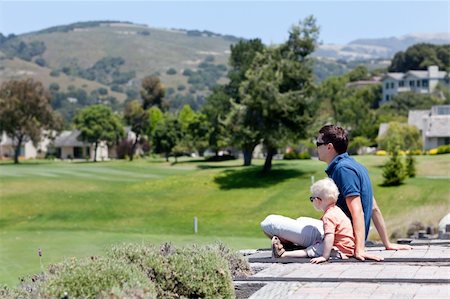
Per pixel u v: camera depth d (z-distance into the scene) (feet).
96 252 84.99
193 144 376.07
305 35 209.26
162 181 222.48
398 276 27.07
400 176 179.22
